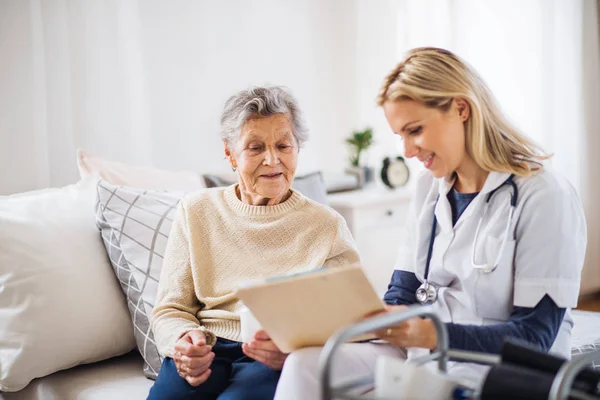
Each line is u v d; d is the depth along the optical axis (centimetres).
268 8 324
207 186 251
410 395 98
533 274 136
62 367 177
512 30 361
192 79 298
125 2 270
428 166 145
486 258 143
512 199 141
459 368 140
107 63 267
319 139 351
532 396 91
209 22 302
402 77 140
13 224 178
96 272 185
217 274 173
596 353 93
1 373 171
